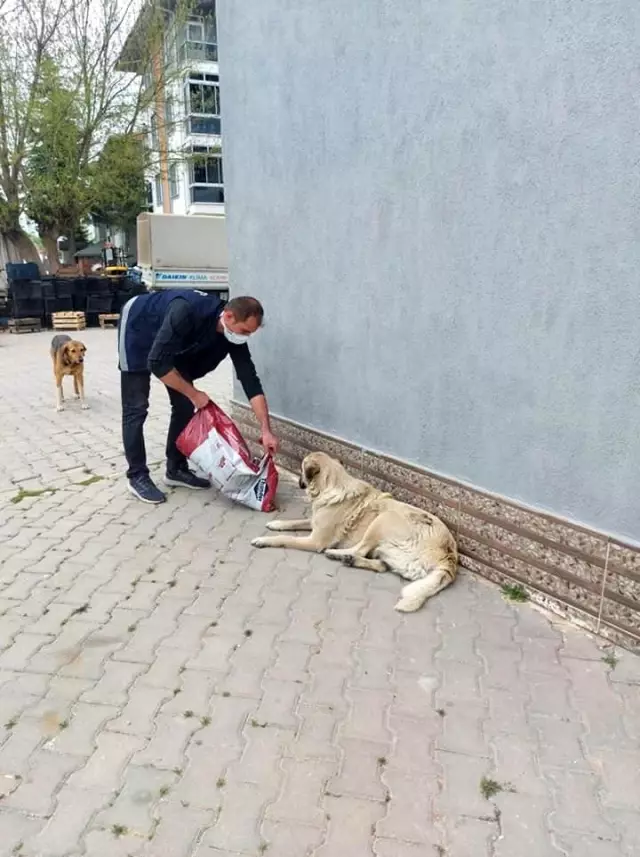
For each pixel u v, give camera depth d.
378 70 3.48
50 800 2.03
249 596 3.27
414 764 2.17
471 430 3.34
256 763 2.17
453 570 3.35
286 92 4.24
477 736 2.30
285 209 4.47
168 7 22.27
